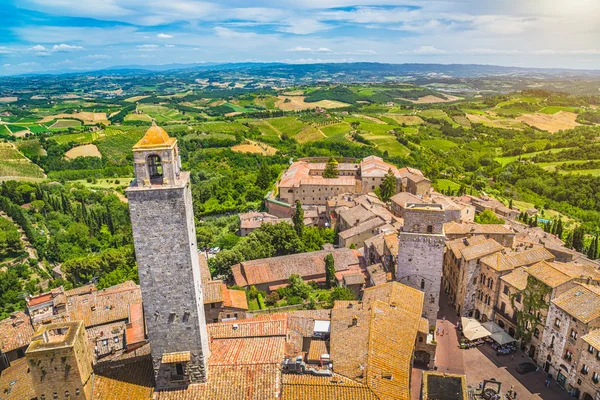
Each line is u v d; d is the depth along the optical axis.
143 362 59.56
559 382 72.62
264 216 164.25
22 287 126.56
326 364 61.31
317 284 111.88
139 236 51.22
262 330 66.44
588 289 71.75
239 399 54.50
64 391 52.12
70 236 163.38
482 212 160.00
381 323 67.38
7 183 199.00
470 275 92.12
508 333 84.94
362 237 130.00
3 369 72.44
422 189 179.12
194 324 55.16
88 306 86.19
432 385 57.78
